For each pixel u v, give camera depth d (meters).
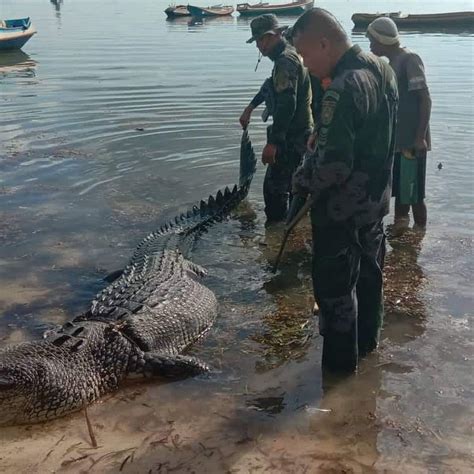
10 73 17.94
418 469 3.57
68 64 19.73
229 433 3.96
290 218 4.77
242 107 13.48
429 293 5.79
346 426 3.99
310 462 3.65
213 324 5.46
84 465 3.68
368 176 4.10
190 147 10.69
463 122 11.99
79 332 4.73
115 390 4.63
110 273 6.30
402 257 6.60
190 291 5.73
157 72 18.00
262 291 6.02
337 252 4.21
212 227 7.79
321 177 3.93
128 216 7.86
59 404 4.24
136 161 9.92
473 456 3.67
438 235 7.19
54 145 10.64
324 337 4.50
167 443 3.88
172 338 5.17
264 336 5.21
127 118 12.52
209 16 45.00
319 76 4.14
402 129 7.04
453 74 16.89
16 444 3.95
